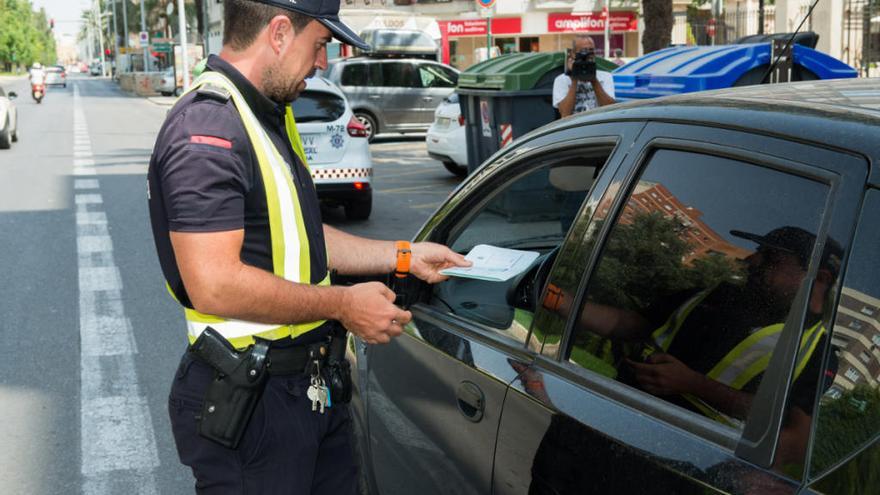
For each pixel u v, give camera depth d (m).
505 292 2.36
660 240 1.75
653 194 1.78
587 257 1.90
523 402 1.91
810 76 6.37
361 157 9.25
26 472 3.85
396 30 18.67
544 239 3.07
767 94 1.71
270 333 1.89
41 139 20.64
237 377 1.85
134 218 9.92
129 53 72.62
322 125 9.07
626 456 1.61
